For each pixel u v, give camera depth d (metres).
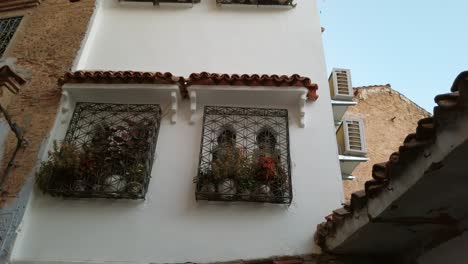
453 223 4.20
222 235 5.59
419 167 3.57
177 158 6.36
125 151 6.18
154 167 6.27
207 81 6.76
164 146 6.48
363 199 4.36
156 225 5.71
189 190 6.02
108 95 6.90
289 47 8.05
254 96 6.76
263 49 8.05
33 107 7.05
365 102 12.34
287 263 5.26
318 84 7.36
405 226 4.36
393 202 3.93
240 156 6.00
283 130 6.55
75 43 8.00
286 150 6.31
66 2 8.82
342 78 8.08
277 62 7.84
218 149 6.29
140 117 6.75
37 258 5.51
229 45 8.15
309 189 6.00
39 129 6.73
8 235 5.61
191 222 5.72
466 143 3.12
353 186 10.66
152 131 6.46
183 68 7.84
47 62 7.76
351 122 7.76
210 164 6.06
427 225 4.30
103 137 6.44
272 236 5.57
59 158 6.06
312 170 6.20
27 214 5.86
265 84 6.69
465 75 2.97
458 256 4.09
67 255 5.52
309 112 6.82
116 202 5.95
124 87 6.76
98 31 8.48
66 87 6.85
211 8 8.79
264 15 8.61
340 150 7.75
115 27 8.53
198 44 8.20
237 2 8.69
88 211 5.90
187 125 6.71
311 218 5.73
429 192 3.75
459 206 3.95
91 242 5.62
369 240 4.77
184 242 5.56
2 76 7.25
